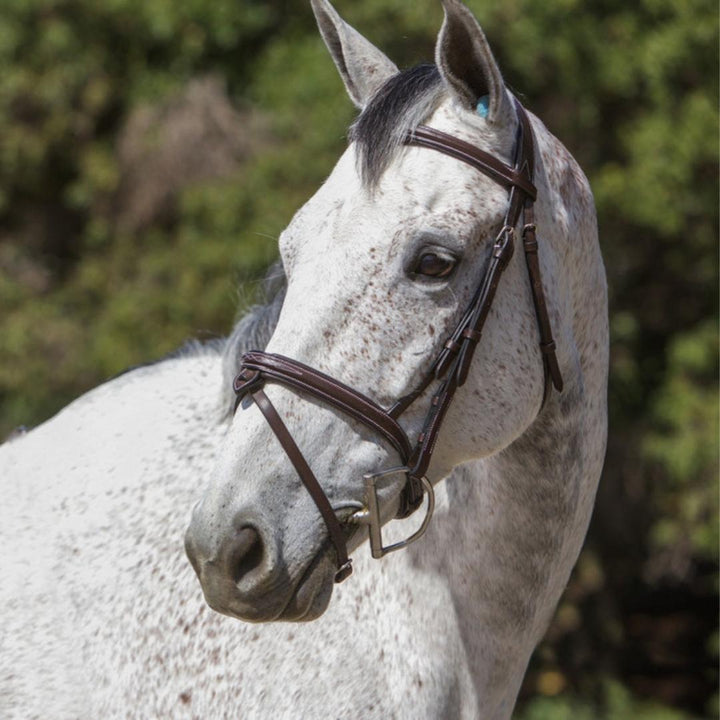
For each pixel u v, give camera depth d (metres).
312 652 3.76
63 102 12.03
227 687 3.81
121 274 11.94
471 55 3.39
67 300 12.20
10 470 4.46
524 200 3.47
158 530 4.07
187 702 3.86
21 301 12.24
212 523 3.19
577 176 3.82
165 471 4.16
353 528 3.33
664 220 11.01
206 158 11.59
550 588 3.89
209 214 11.27
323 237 3.37
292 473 3.23
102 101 11.98
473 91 3.46
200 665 3.86
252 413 3.29
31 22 11.98
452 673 3.80
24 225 12.82
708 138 10.96
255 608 3.19
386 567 3.84
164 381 4.48
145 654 3.94
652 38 10.91
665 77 11.17
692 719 12.69
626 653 13.98
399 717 3.73
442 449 3.46
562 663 12.33
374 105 3.43
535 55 10.76
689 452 11.08
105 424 4.42
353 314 3.29
